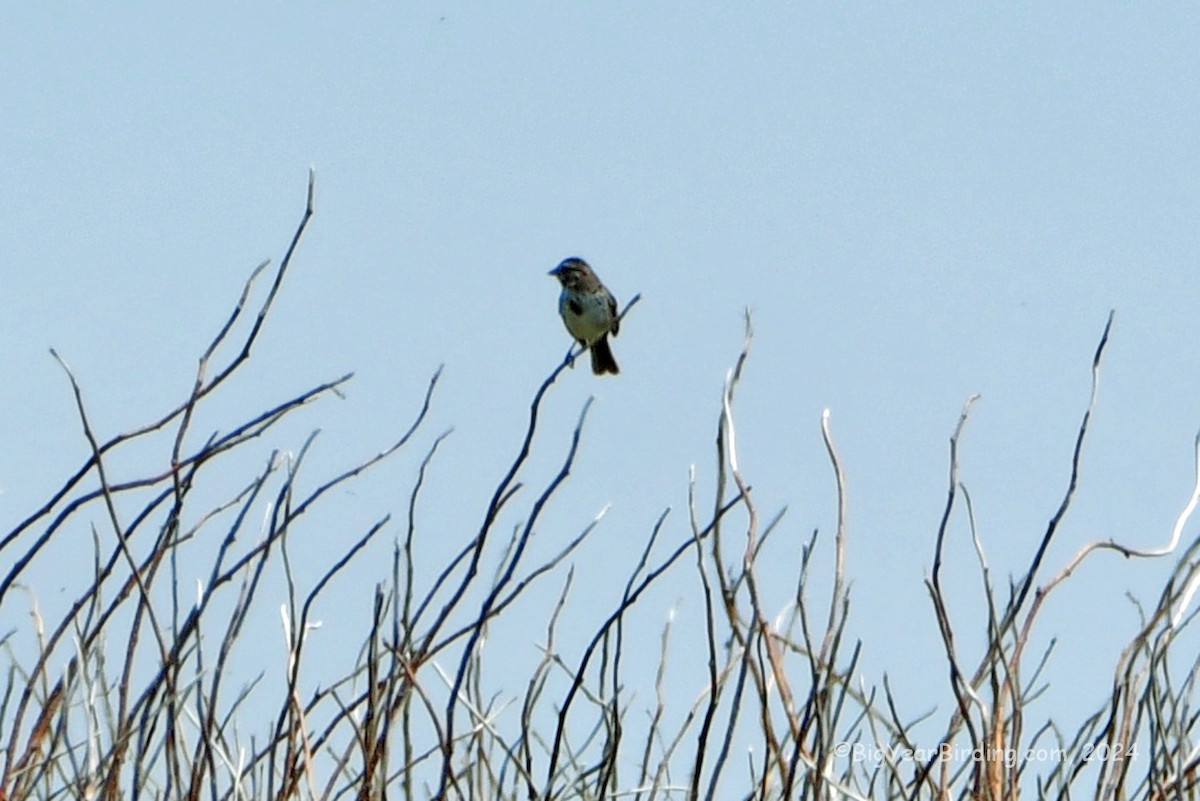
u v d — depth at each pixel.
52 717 9.48
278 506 9.82
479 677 9.95
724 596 9.41
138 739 9.30
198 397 9.80
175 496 9.63
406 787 9.39
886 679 9.87
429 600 9.70
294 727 9.38
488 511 9.57
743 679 9.17
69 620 9.60
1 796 9.27
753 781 9.45
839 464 9.59
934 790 9.32
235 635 9.51
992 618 9.49
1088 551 9.86
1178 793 9.29
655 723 9.74
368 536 9.68
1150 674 9.47
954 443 9.76
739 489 9.48
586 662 9.60
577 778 9.59
